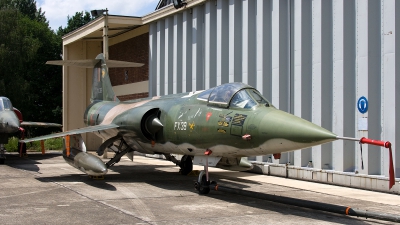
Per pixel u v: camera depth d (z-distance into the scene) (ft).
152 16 64.13
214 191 32.24
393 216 20.45
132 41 75.05
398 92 32.12
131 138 38.32
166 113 34.83
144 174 43.86
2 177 39.68
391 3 32.40
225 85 30.83
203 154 31.48
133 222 21.02
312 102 39.70
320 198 29.89
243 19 46.52
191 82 56.34
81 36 78.38
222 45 49.21
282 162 42.50
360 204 27.58
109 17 66.28
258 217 22.80
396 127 32.04
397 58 32.12
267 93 44.11
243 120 27.17
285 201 24.99
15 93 125.18
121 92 78.54
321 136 22.63
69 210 23.91
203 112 30.76
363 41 34.58
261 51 44.06
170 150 35.45
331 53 38.04
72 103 86.58
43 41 160.35
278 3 42.06
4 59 122.42
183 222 21.20
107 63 53.36
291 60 41.68
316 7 38.81
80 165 37.32
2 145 55.26
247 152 27.71
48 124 67.77
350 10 36.19
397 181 31.50
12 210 23.77
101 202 26.66
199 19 54.34
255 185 36.29
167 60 61.11
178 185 35.35
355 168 35.68
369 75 34.06
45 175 41.55
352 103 36.04
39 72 159.02
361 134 34.68
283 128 24.44
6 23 124.77
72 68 86.84
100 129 38.17
